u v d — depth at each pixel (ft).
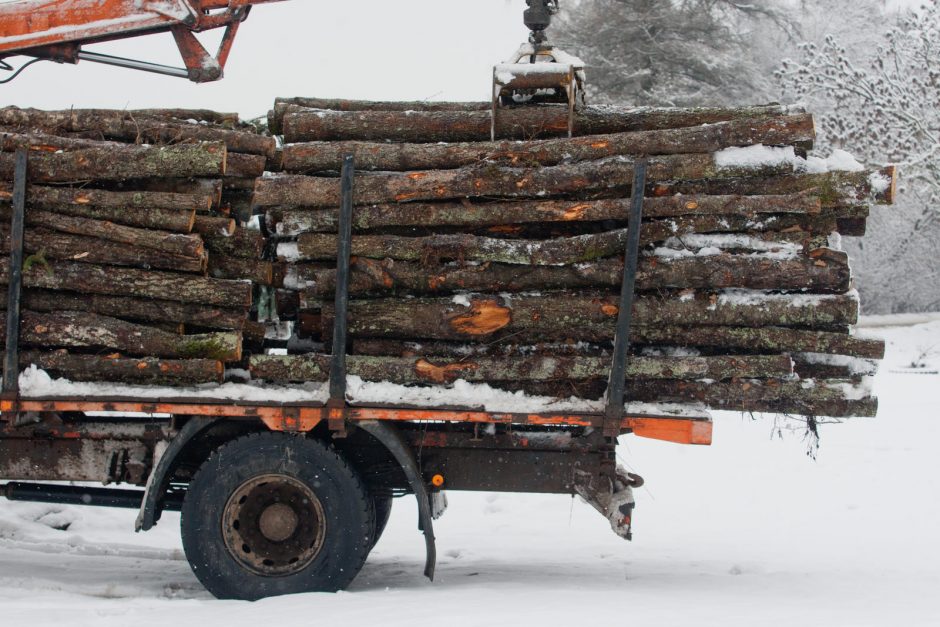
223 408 18.07
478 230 18.89
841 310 17.85
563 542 26.37
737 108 19.39
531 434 18.93
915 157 82.58
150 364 18.28
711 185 18.48
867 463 34.32
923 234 96.12
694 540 26.45
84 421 19.65
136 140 19.19
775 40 111.24
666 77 95.86
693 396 18.12
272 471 18.03
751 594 18.76
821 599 18.26
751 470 34.40
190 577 20.58
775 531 27.30
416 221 18.62
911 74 85.20
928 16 86.58
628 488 19.06
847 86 84.33
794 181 18.17
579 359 18.16
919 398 47.70
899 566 22.57
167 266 18.49
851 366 18.07
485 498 31.94
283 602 16.99
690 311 18.02
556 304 18.24
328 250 18.66
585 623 14.92
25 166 18.42
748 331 18.06
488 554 24.54
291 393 18.15
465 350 18.56
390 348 18.72
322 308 18.74
